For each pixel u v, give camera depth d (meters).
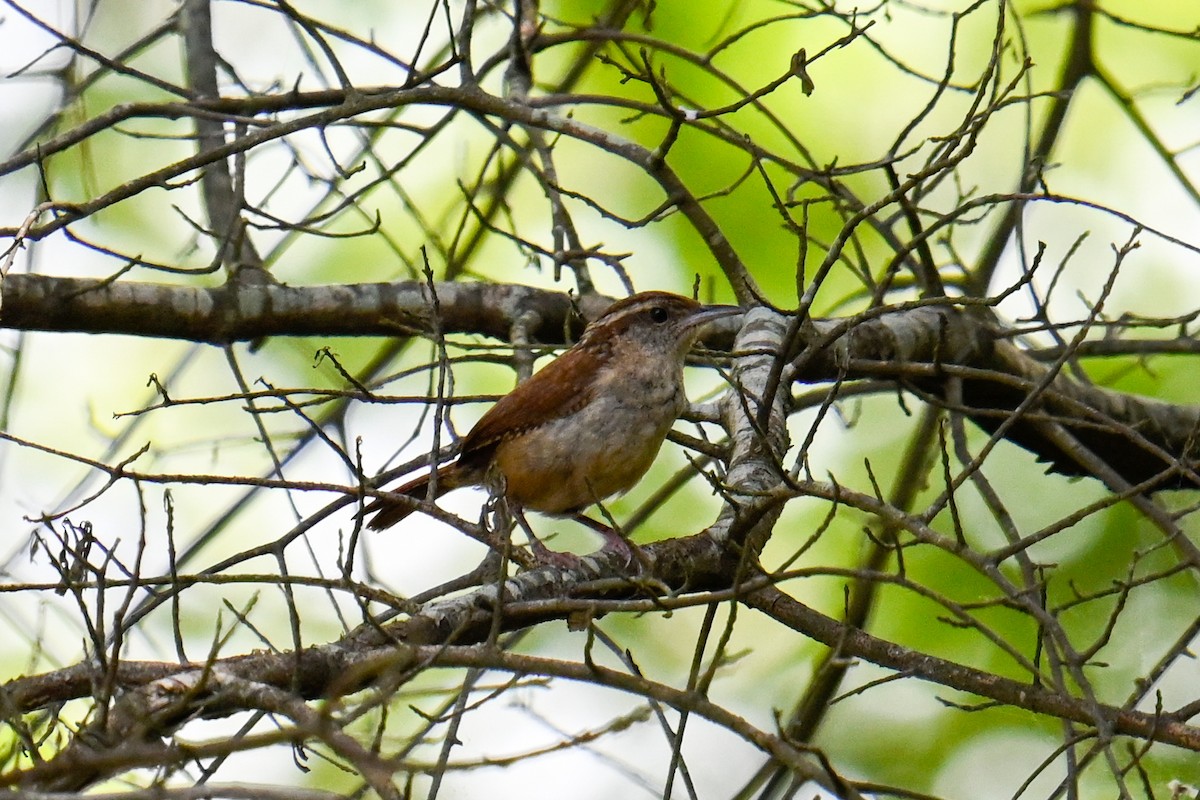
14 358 11.41
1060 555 13.36
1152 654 12.88
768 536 9.16
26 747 6.82
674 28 14.18
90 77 12.34
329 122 10.24
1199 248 9.02
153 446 14.04
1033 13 13.09
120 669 7.31
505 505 9.23
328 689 7.53
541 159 12.34
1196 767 11.54
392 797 5.85
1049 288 10.24
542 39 12.05
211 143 12.49
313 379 14.27
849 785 6.28
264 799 5.46
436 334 8.32
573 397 10.28
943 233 14.16
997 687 8.17
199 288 11.57
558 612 8.37
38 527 10.11
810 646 13.54
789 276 13.98
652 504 11.68
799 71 9.18
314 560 8.02
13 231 9.40
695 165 14.09
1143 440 9.70
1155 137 12.71
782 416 10.32
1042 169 10.07
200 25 12.41
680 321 10.60
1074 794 7.40
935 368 10.36
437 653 6.52
